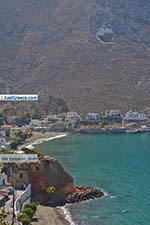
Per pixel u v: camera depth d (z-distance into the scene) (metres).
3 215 127.25
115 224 156.00
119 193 194.25
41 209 171.12
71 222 158.38
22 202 164.38
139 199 185.62
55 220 159.75
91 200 183.88
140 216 164.38
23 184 179.88
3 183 175.75
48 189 179.25
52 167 185.75
